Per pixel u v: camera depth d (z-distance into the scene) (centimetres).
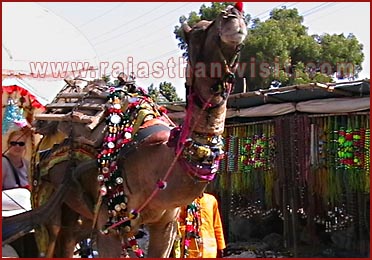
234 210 996
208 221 579
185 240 495
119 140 443
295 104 834
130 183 429
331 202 842
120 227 426
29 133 618
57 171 517
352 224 829
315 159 845
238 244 965
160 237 451
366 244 810
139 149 423
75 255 615
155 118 449
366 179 788
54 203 475
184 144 377
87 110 493
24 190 601
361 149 794
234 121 970
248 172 948
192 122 374
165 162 402
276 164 896
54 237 521
